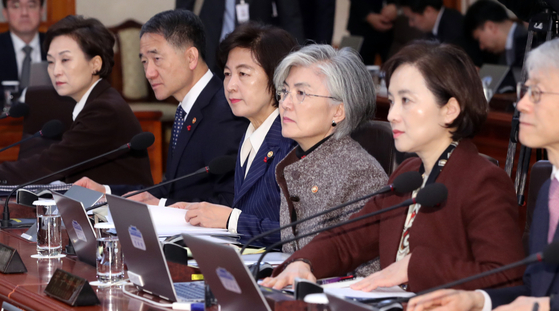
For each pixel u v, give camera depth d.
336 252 3.19
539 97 2.48
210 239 2.37
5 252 3.29
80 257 3.50
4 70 10.88
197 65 5.14
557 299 2.30
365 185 3.41
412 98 2.88
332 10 10.02
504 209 2.73
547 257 2.15
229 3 8.93
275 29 4.28
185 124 5.05
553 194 2.62
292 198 3.56
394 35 11.95
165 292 2.76
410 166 3.23
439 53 2.88
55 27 5.82
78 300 2.71
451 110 2.87
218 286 2.41
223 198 4.77
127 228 2.83
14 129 8.26
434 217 2.87
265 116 4.30
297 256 3.11
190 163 5.01
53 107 6.37
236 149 4.79
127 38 11.25
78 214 3.36
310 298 2.11
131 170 5.91
